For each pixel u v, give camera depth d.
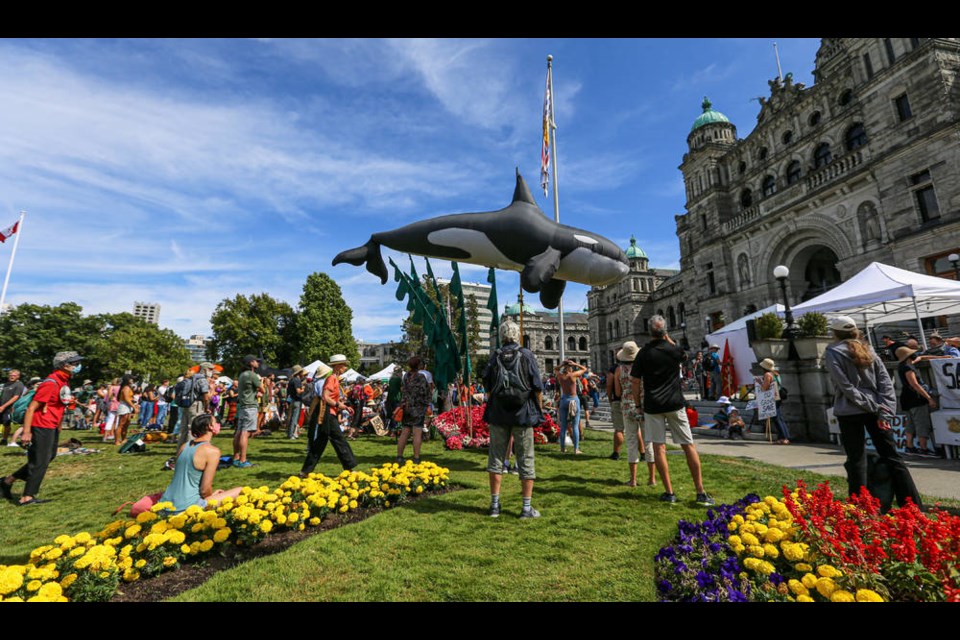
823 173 21.92
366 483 5.03
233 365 40.03
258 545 3.70
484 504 4.77
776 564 2.84
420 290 9.29
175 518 3.50
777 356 9.37
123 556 3.05
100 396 14.99
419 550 3.49
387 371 21.97
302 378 11.64
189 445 4.27
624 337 51.53
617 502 4.77
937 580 2.26
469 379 8.98
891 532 2.58
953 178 16.47
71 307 45.28
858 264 19.89
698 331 30.45
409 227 7.90
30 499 5.22
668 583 2.72
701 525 3.39
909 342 8.56
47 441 5.44
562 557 3.32
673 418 4.80
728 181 30.20
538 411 4.45
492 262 7.75
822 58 24.06
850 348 4.04
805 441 8.85
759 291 25.61
